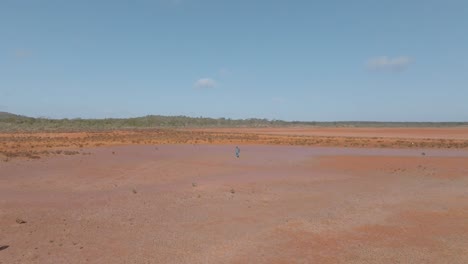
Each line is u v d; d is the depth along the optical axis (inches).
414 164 856.9
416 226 374.3
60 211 426.6
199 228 364.8
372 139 1831.9
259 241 328.2
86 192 538.9
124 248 309.6
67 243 321.1
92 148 1229.7
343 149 1280.8
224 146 1412.4
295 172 740.7
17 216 402.0
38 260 283.3
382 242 327.3
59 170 739.4
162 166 818.2
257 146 1418.6
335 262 282.7
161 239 332.2
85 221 387.5
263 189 562.9
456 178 668.1
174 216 408.5
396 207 451.2
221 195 518.3
